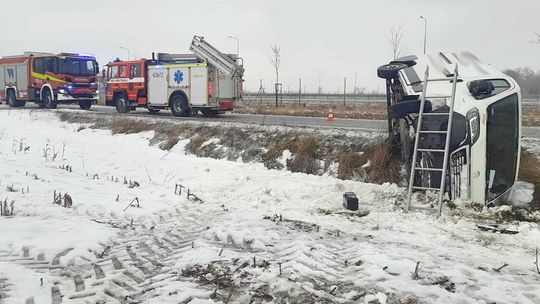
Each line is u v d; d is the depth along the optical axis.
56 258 4.69
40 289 3.93
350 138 10.55
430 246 5.49
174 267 4.60
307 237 5.65
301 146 10.80
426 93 7.69
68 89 23.53
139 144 14.49
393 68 8.64
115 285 4.12
